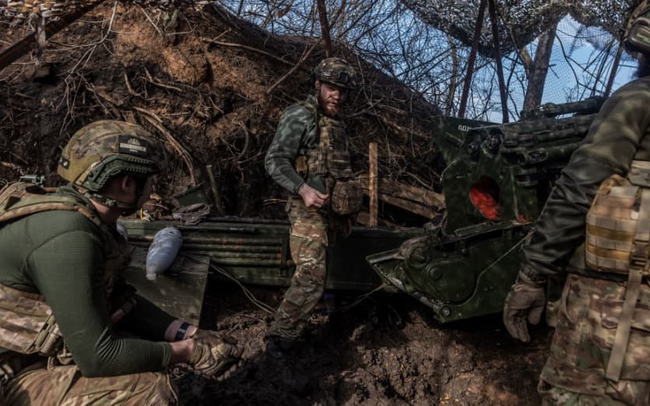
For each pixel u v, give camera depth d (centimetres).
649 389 157
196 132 479
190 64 489
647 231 150
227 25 524
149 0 388
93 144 160
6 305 157
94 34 493
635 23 175
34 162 452
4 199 162
